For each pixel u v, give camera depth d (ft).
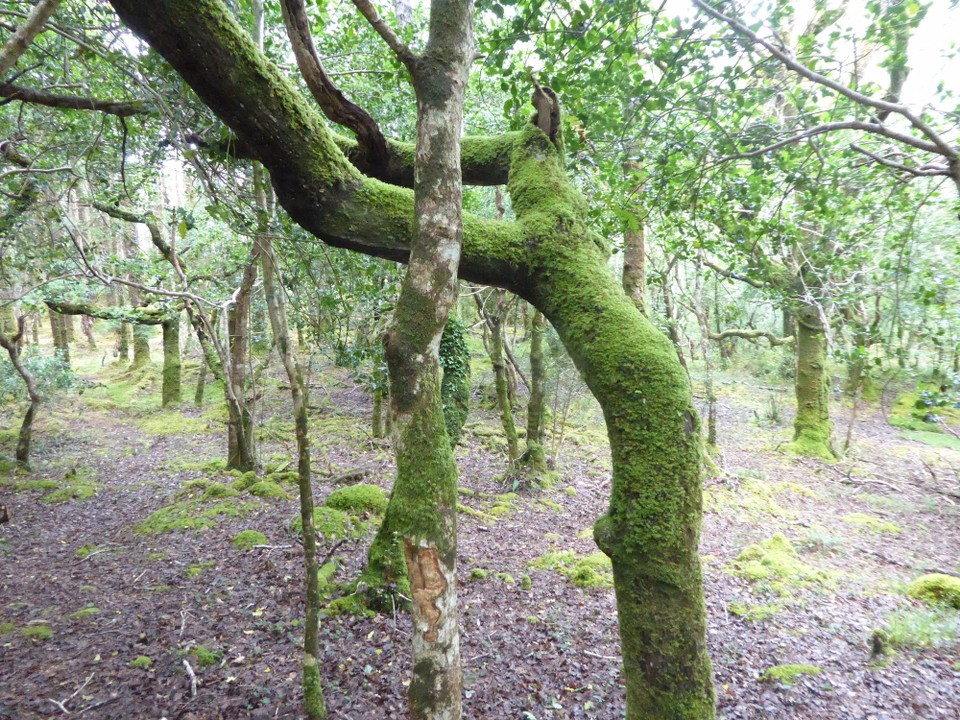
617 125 17.74
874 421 60.70
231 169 15.70
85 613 20.13
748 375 79.36
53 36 17.38
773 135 16.67
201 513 30.76
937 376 25.98
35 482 38.11
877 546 30.25
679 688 9.99
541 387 40.81
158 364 80.48
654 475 10.21
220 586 22.29
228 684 16.05
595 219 17.65
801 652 19.01
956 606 22.35
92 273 23.50
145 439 52.11
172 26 9.02
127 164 23.15
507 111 15.57
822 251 32.35
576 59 14.97
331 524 27.25
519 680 17.35
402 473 8.90
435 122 9.16
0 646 17.84
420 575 8.74
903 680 17.24
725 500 36.27
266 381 63.67
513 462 38.96
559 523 32.78
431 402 9.02
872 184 20.47
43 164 22.56
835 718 15.40
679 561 10.06
